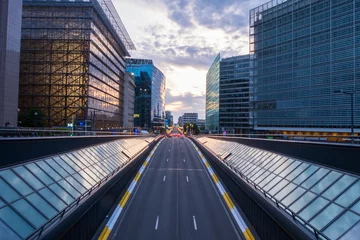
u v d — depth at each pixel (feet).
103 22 257.34
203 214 74.33
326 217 41.32
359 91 194.80
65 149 74.33
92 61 230.27
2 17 165.07
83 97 219.41
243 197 73.61
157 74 637.71
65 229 40.09
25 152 52.85
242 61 450.30
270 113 274.57
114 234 60.54
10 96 169.78
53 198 49.67
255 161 91.30
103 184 65.87
